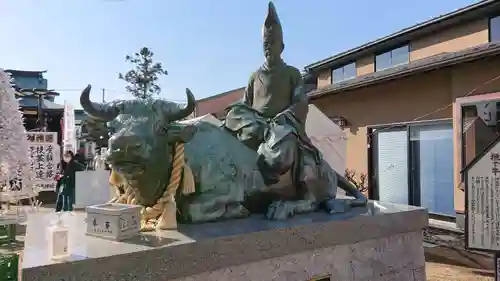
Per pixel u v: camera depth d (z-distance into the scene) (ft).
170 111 7.77
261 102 11.35
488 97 21.47
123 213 6.94
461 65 22.81
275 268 8.10
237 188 8.94
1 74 24.97
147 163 7.19
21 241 21.21
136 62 70.90
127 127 7.14
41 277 5.35
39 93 45.83
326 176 10.68
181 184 8.08
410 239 10.96
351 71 38.78
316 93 33.63
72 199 24.38
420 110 26.16
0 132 25.00
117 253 6.04
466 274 16.16
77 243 6.64
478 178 12.20
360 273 9.64
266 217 9.13
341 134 21.70
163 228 7.70
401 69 25.63
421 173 26.50
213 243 7.11
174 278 6.58
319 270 8.85
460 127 22.93
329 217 9.47
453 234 23.15
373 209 10.97
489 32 25.40
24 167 26.81
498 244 11.86
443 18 26.86
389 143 29.14
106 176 12.10
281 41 11.27
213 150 9.03
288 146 9.36
